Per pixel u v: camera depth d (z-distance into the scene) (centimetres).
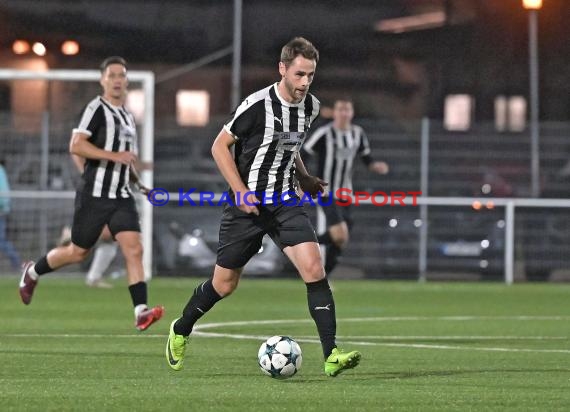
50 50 5738
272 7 5703
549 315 3788
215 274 2167
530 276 5581
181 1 5678
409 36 5756
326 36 5741
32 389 2002
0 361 2408
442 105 5747
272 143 2100
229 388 2023
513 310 3991
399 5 5747
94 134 2897
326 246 4503
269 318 3575
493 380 2158
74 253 2988
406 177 5541
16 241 5428
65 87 5578
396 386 2064
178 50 5666
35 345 2717
